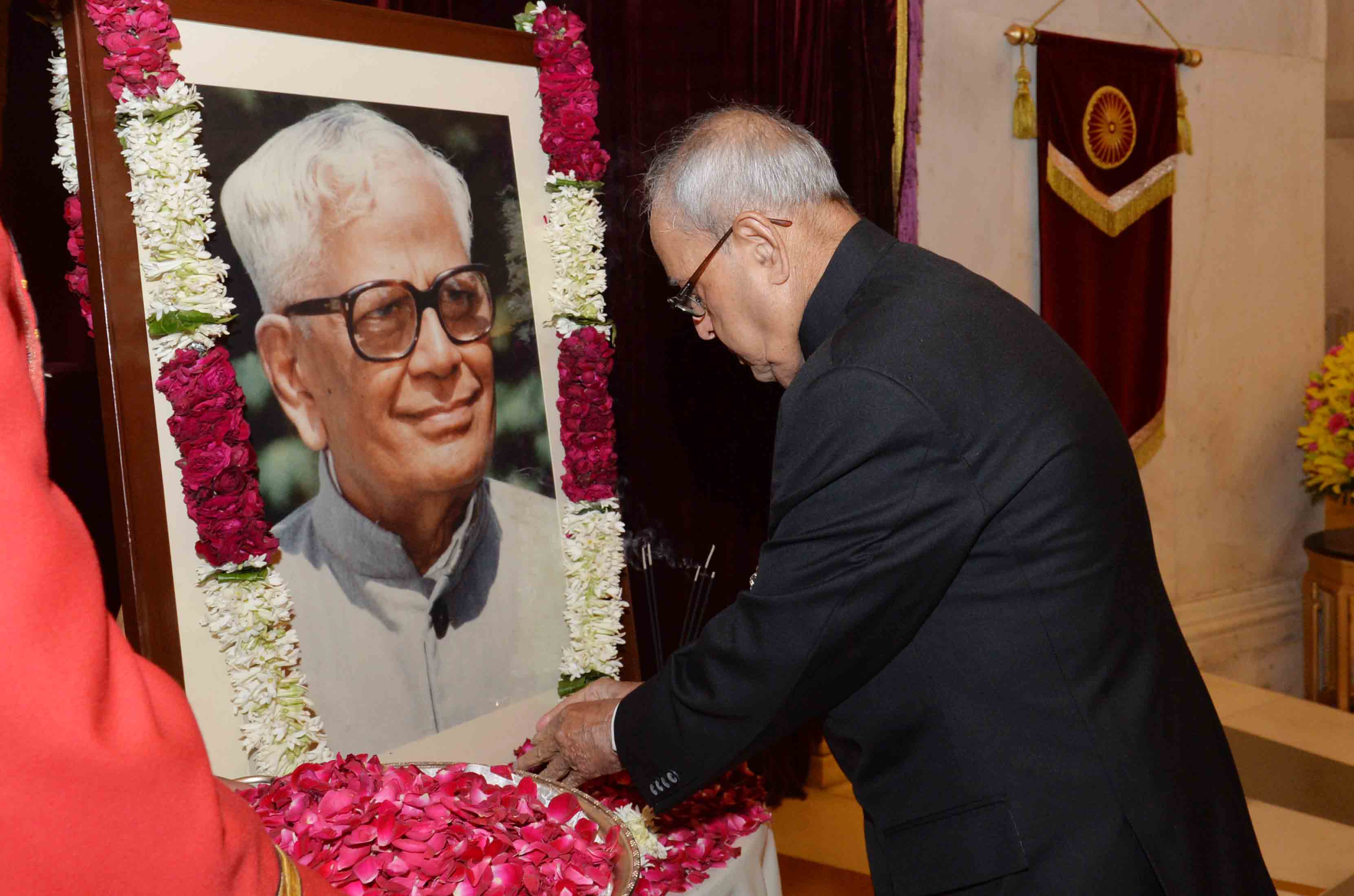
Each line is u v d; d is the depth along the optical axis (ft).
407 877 3.37
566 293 5.41
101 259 3.92
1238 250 12.89
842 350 3.54
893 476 3.35
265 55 4.38
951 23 10.23
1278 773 10.22
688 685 3.74
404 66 4.86
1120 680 3.52
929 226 10.30
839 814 9.37
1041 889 3.39
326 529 4.49
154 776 1.91
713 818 4.72
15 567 1.78
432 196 4.92
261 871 2.20
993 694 3.50
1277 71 12.94
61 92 4.17
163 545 4.06
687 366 8.38
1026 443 3.45
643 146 7.89
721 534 8.70
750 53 8.38
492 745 4.99
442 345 4.92
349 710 4.50
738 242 3.92
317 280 4.49
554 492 5.41
